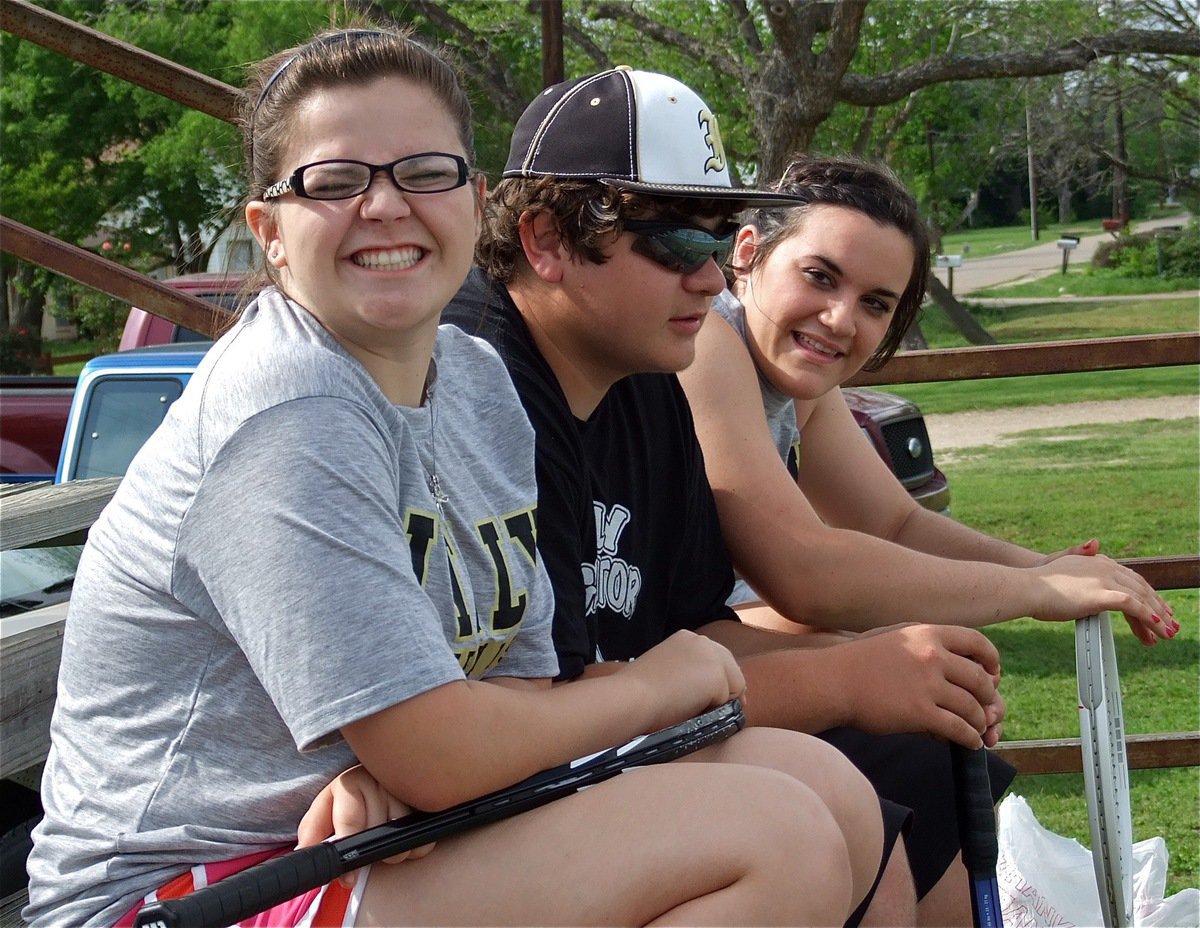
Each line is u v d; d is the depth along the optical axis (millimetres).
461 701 1497
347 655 1440
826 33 13148
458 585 1670
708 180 2027
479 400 1840
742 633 2496
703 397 2500
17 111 18750
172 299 3230
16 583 2506
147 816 1570
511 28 12422
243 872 1371
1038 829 2791
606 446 2201
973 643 2164
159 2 16156
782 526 2455
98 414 6094
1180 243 33594
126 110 18250
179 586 1525
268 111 1625
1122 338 3324
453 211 1618
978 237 53250
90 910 1558
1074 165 21344
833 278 2492
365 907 1548
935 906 2322
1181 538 8969
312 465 1473
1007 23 12984
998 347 3318
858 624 2463
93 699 1618
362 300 1574
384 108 1586
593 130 2016
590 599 2141
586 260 2029
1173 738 3420
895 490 3041
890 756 2279
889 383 3338
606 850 1534
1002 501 10539
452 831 1520
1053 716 5383
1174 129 18578
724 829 1525
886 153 19359
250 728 1562
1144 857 2846
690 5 13742
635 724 1688
